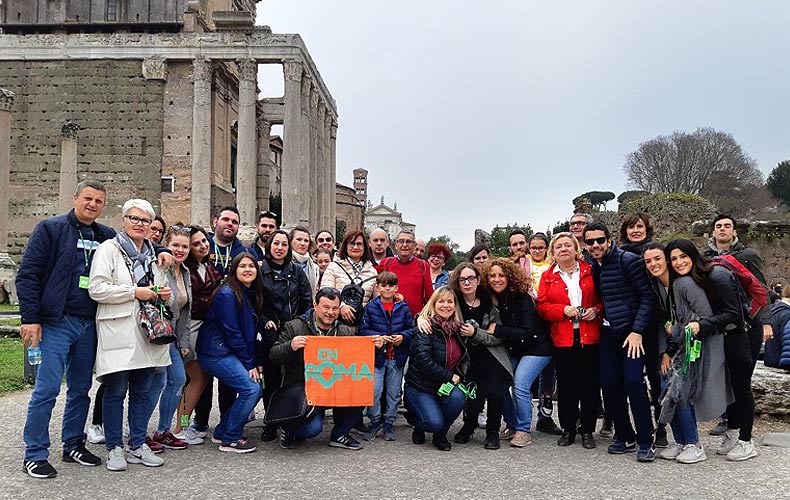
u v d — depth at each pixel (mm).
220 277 9484
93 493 6855
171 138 43250
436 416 8898
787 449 8938
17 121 43625
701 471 7945
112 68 43438
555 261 9633
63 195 34781
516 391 9281
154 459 7965
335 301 9070
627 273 8812
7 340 18844
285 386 9141
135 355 7617
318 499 6781
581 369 9328
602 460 8492
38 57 43562
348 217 81438
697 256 8469
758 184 76312
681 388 8258
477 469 7992
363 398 8766
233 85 49688
